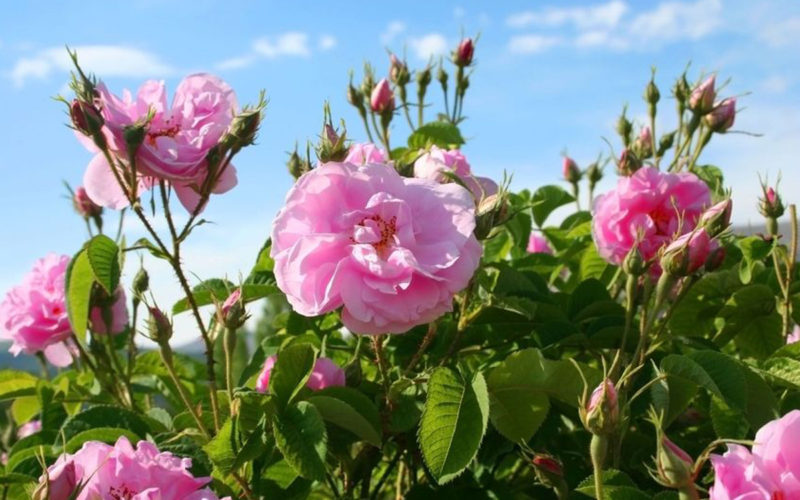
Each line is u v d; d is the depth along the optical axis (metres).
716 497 0.42
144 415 0.60
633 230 0.63
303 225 0.50
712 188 0.76
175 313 0.63
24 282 0.75
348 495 0.57
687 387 0.53
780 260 0.68
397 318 0.49
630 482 0.50
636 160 0.69
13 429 0.87
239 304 0.53
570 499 0.54
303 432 0.51
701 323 0.68
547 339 0.59
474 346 0.63
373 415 0.55
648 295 0.56
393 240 0.50
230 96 0.56
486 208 0.52
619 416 0.46
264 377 0.59
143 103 0.55
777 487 0.42
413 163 0.60
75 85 0.51
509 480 0.63
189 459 0.49
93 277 0.56
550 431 0.58
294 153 0.61
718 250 0.56
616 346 0.60
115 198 0.55
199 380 0.79
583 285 0.64
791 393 0.56
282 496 0.54
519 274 0.62
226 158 0.54
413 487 0.57
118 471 0.48
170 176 0.52
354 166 0.51
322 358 0.56
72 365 0.83
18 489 0.54
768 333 0.67
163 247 0.53
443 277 0.50
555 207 0.86
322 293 0.49
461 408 0.51
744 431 0.53
